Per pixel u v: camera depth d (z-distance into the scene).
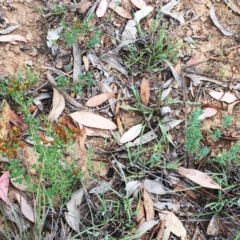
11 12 0.73
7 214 0.64
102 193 0.66
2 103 0.67
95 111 0.71
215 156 0.71
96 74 0.73
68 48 0.73
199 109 0.68
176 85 0.74
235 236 0.67
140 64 0.74
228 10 0.80
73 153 0.67
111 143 0.70
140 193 0.67
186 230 0.67
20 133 0.67
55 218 0.64
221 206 0.68
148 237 0.66
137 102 0.72
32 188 0.62
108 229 0.65
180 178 0.69
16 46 0.72
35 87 0.70
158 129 0.71
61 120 0.63
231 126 0.73
